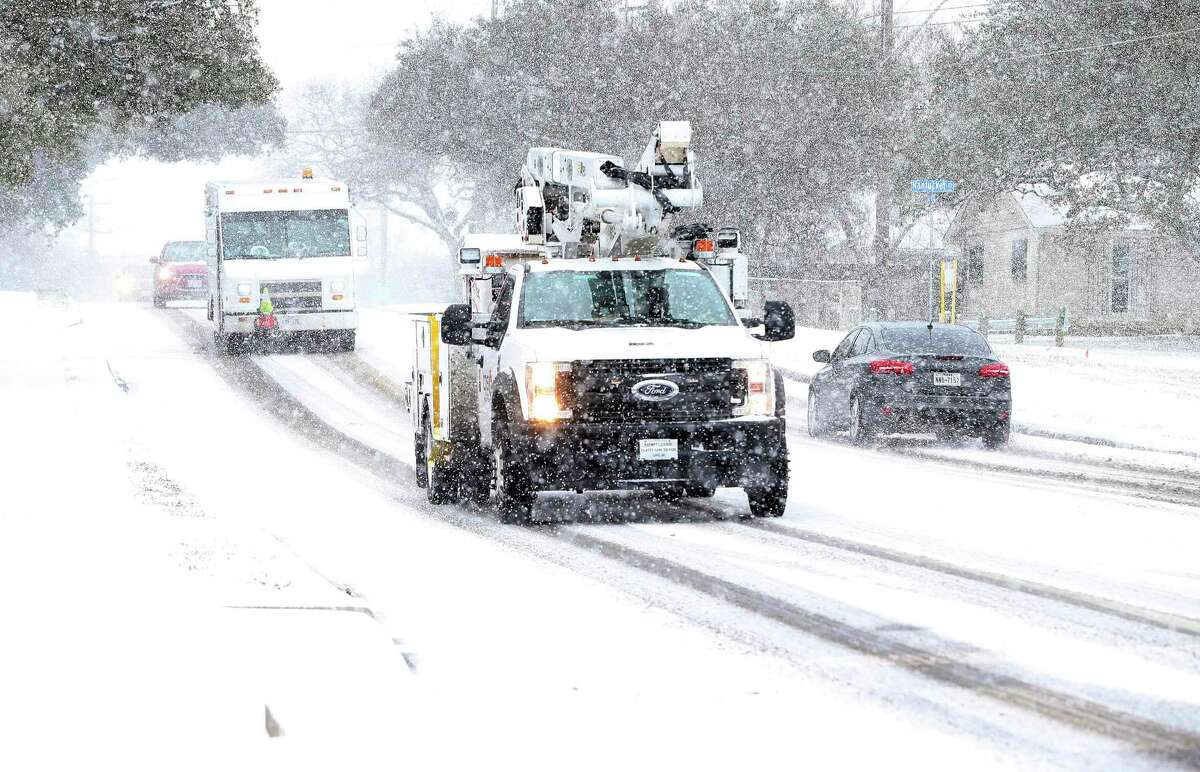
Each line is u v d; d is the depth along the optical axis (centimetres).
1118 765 803
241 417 3603
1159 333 7288
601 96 8162
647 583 1429
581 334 1880
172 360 5006
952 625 1202
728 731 891
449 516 2006
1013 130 6944
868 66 7969
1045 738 861
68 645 1083
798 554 1602
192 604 1235
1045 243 8275
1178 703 941
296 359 5109
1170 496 2142
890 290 7481
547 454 1814
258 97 4641
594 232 2167
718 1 8500
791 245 8369
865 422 3025
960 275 8694
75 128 4938
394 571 1529
